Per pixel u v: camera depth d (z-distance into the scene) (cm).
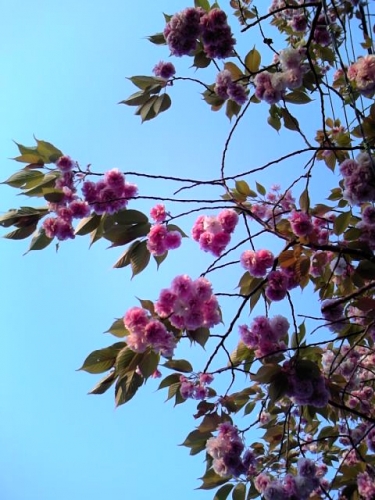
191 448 99
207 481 102
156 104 109
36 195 105
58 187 104
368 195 90
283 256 96
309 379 87
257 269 96
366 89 88
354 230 100
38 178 104
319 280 116
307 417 106
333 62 116
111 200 99
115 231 96
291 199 129
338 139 112
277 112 111
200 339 90
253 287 103
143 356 88
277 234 99
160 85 108
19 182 104
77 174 105
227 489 102
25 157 104
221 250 98
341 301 97
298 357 92
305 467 91
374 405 132
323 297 111
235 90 104
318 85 99
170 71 107
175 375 103
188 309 88
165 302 89
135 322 87
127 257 97
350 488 101
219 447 93
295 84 99
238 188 113
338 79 123
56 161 104
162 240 95
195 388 100
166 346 87
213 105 114
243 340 96
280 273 95
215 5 104
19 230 103
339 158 122
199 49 107
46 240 103
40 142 105
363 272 98
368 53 94
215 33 101
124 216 96
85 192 102
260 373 88
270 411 119
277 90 100
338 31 113
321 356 118
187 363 102
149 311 91
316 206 115
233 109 111
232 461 92
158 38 109
